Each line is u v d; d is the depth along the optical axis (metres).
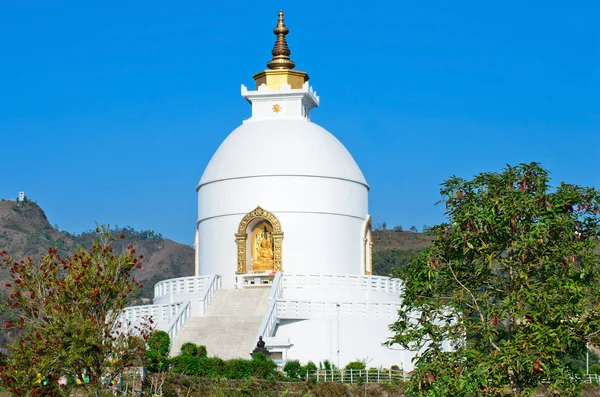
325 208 80.00
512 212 41.62
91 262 44.56
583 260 41.31
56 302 43.16
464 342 43.38
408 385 41.88
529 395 39.72
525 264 42.12
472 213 42.50
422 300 43.06
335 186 80.75
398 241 190.25
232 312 71.44
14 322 43.56
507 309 40.41
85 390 43.59
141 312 72.69
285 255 78.81
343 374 61.84
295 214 79.25
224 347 65.75
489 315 42.16
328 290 74.62
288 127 82.81
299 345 69.94
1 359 43.22
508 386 40.31
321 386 57.47
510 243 42.75
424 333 42.88
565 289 40.16
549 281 40.56
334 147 83.06
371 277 75.81
